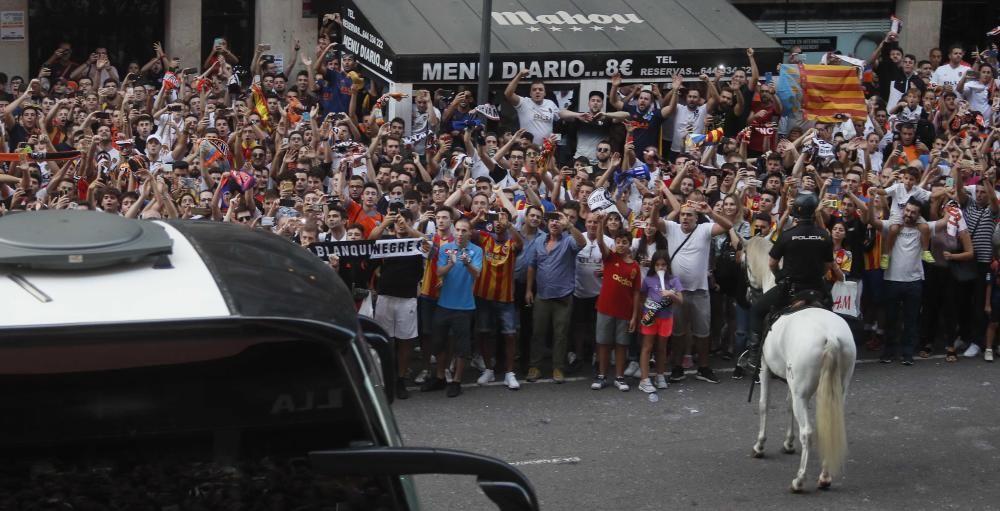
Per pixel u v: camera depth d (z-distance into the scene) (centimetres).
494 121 2000
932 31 2847
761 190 1764
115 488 499
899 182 1639
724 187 1728
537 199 1602
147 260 482
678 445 1304
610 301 1466
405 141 1898
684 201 1698
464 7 2280
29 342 435
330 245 1385
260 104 2006
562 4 2355
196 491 504
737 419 1395
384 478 516
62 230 479
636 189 1767
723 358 1645
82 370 475
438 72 2144
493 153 1886
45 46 2542
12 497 490
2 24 2497
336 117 1995
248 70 2572
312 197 1449
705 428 1362
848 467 1248
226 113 1895
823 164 1936
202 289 466
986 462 1272
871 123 2277
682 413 1412
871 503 1148
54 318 436
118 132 1819
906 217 1591
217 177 1644
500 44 2206
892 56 2519
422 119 2070
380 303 1424
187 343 456
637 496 1156
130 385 496
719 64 2317
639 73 2273
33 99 2142
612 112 2159
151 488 502
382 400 508
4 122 1859
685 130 2166
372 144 1830
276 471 513
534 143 2003
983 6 2925
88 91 2098
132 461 504
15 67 2516
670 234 1515
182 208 1484
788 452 1282
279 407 513
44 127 1811
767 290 1318
